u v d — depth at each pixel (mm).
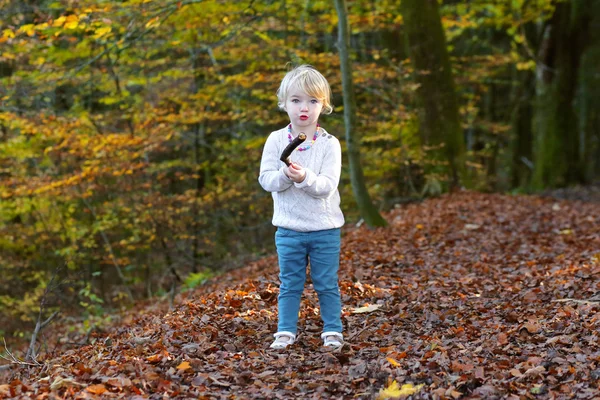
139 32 10398
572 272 6395
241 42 12055
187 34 11461
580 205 12703
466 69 16750
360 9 13297
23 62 11148
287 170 4051
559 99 23031
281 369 3857
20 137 11141
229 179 13359
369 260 7414
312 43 13062
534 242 8758
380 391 3418
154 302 10195
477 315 5109
